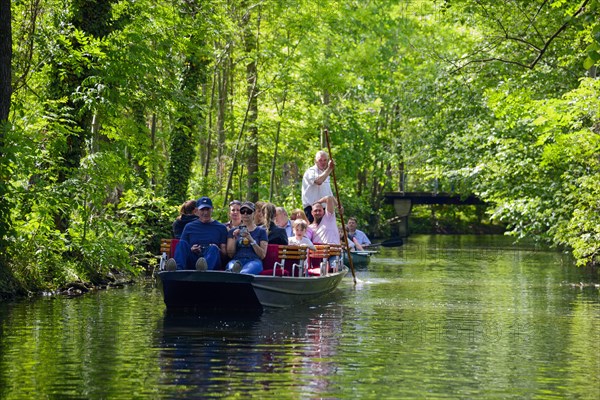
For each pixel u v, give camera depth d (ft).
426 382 29.48
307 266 54.13
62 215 62.80
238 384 28.63
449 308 51.29
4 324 42.06
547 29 97.71
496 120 112.78
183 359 32.96
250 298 47.39
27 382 28.66
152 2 81.46
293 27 109.40
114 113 66.64
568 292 62.39
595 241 76.89
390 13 167.43
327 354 34.58
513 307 52.21
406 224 209.36
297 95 120.16
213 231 50.60
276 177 140.87
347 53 150.61
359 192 195.31
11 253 56.54
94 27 68.64
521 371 31.60
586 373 31.27
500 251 129.70
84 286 59.16
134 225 81.51
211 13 88.79
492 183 103.91
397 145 171.22
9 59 53.31
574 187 80.33
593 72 93.91
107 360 32.63
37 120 60.54
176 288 46.62
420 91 127.34
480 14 99.30
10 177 54.80
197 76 95.40
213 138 123.85
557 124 79.41
